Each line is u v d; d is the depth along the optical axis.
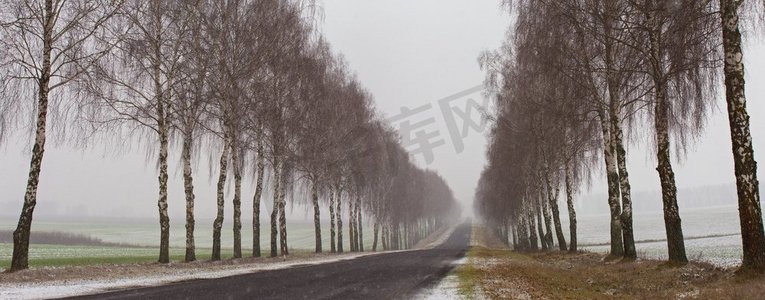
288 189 37.72
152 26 19.83
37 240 69.31
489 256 26.69
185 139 21.95
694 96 14.93
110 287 11.73
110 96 18.70
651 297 10.44
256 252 28.30
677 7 13.44
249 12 22.77
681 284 11.95
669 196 15.23
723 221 85.88
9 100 15.57
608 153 21.38
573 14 16.89
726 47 11.56
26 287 11.52
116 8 16.80
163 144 20.59
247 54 22.69
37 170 15.41
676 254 15.02
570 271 17.80
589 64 18.61
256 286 11.99
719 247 30.34
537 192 39.62
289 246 72.00
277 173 30.09
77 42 16.00
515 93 28.89
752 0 13.02
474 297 9.89
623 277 14.41
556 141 27.67
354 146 38.16
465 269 16.95
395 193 61.88
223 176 23.38
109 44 17.70
